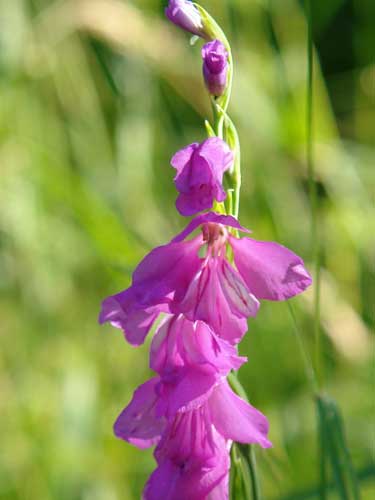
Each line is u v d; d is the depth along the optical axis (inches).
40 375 24.7
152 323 15.7
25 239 25.5
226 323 15.5
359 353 24.9
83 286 25.9
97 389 24.4
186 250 15.5
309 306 24.6
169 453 15.7
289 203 26.9
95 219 23.7
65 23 26.3
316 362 18.3
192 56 26.8
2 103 25.8
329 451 17.8
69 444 23.2
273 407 24.0
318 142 26.8
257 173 26.2
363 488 21.1
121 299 15.2
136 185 26.7
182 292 15.4
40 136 26.7
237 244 15.4
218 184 15.1
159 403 15.5
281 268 15.2
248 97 26.3
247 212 26.2
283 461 21.9
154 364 15.6
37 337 25.3
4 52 26.1
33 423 23.6
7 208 25.3
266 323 24.4
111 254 23.6
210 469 15.6
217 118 15.7
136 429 16.0
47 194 25.5
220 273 15.5
